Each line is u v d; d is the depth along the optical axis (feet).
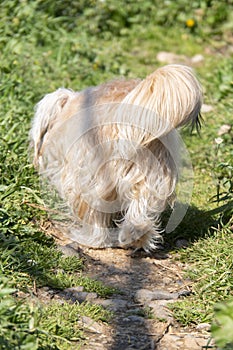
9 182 25.30
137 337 19.25
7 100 32.35
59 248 23.62
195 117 23.95
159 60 46.24
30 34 41.63
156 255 24.56
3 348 16.34
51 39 42.42
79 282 21.75
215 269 22.33
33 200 25.40
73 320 19.34
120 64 43.52
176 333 19.62
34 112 31.17
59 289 21.25
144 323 20.03
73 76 38.91
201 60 46.85
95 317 19.80
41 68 38.47
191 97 22.16
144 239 24.48
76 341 18.52
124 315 20.43
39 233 23.54
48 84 37.09
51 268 22.29
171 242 25.30
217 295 21.15
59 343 18.07
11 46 38.42
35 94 34.60
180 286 22.40
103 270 23.35
